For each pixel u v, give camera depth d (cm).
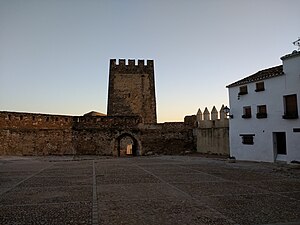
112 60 4659
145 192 1027
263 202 869
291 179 1350
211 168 1848
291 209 786
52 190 1070
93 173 1588
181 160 2561
